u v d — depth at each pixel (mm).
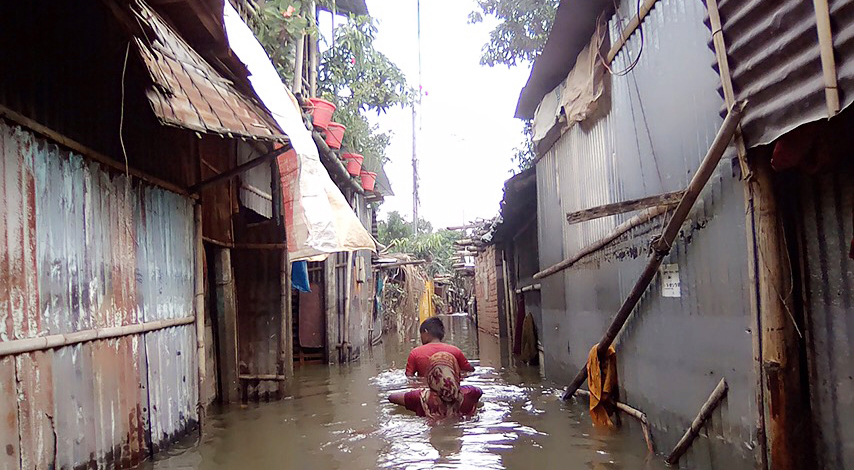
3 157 3285
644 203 4426
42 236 3607
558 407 6934
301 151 6098
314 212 6176
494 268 18688
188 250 5891
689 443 4277
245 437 5816
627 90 5512
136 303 4746
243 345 7852
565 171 7883
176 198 5641
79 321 3943
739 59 3240
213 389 7594
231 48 5543
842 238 3014
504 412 6820
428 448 5355
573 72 7328
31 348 3408
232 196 7629
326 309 12258
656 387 4914
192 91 4555
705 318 4074
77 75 4062
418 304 30031
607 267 6141
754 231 3342
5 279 3262
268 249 7891
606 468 4594
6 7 3357
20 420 3309
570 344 7750
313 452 5277
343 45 12586
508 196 11086
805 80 2764
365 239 7070
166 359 5297
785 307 3225
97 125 4281
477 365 11516
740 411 3658
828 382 3121
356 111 13305
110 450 4266
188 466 4809
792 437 3203
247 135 4625
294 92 9758
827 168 3037
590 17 6402
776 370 3211
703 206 4055
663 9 4637
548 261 8961
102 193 4320
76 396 3859
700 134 4082
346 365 12078
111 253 4402
